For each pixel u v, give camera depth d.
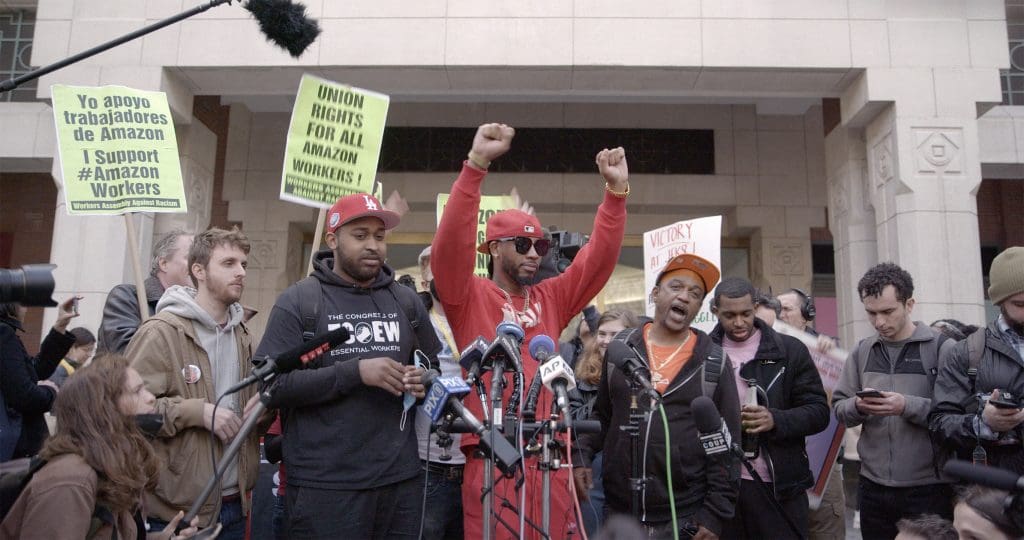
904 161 8.47
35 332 11.55
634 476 3.28
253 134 12.27
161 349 3.45
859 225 9.70
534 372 3.62
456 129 12.38
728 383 3.66
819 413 4.05
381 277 3.50
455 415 2.78
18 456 4.18
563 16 8.76
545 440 2.74
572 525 3.46
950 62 8.64
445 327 4.54
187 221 9.89
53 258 8.76
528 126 12.28
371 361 3.06
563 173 12.16
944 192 8.41
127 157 4.81
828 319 13.06
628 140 12.28
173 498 3.34
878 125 9.02
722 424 3.15
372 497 3.12
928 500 4.02
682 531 3.47
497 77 9.02
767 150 12.12
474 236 3.53
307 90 5.07
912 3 8.75
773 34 8.71
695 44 8.70
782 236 11.90
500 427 2.69
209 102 11.56
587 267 3.99
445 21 8.76
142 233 9.00
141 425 3.12
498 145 3.45
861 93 8.81
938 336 4.30
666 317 3.76
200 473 3.38
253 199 12.09
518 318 3.75
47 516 2.52
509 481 3.36
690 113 12.23
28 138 9.99
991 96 8.56
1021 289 3.69
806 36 8.70
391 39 8.73
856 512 7.82
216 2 4.09
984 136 10.14
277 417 3.91
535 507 3.31
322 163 5.08
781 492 3.98
